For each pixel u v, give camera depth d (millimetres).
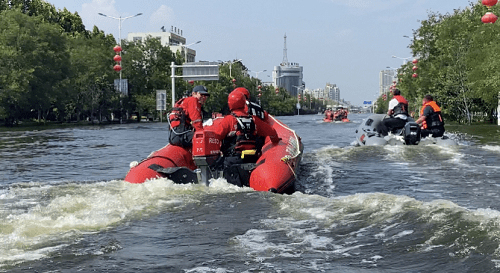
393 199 5812
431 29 59000
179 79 84750
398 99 17172
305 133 29812
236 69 119500
